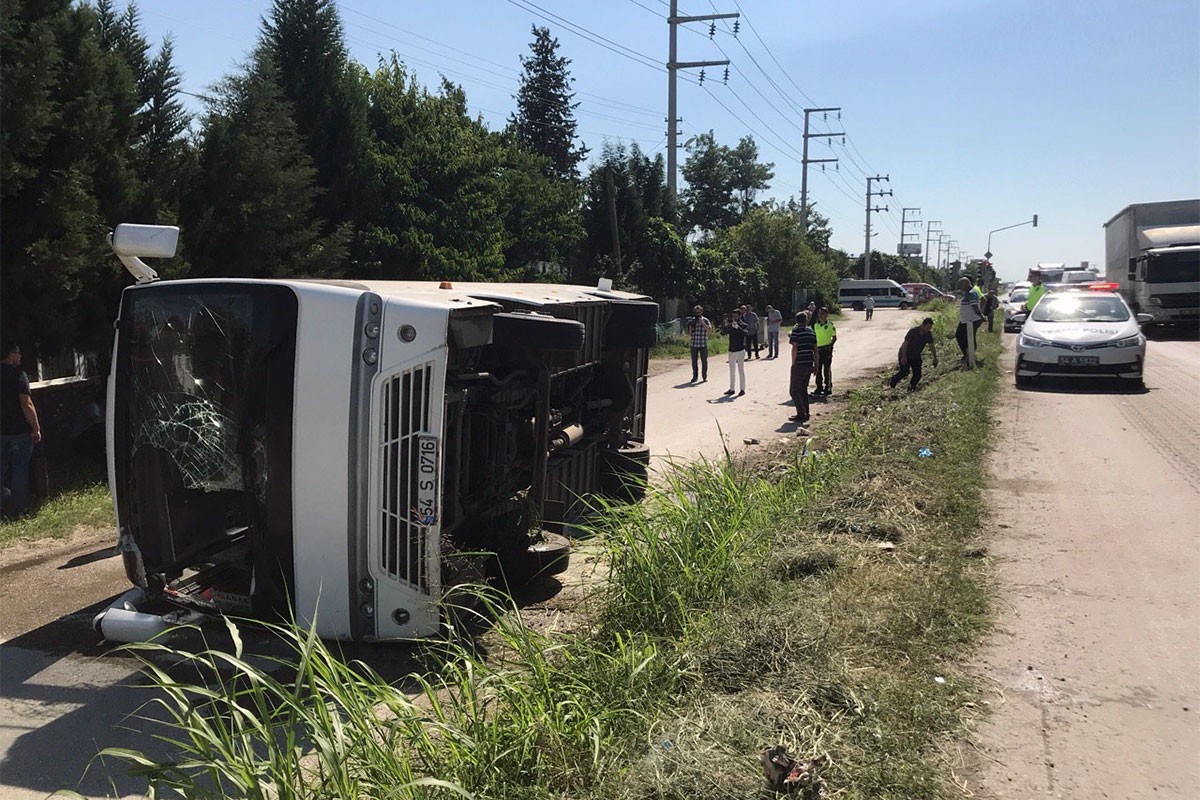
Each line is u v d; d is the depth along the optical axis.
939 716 3.85
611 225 29.45
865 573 5.53
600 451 8.74
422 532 4.91
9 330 9.10
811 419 13.98
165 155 10.91
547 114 56.56
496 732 3.38
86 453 10.25
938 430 10.35
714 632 4.50
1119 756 3.62
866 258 72.88
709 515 5.95
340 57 16.47
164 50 11.21
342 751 3.04
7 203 9.03
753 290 39.38
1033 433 10.95
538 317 5.79
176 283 5.21
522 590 6.20
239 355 5.02
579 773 3.38
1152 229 26.67
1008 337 27.20
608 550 5.49
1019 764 3.55
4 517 8.12
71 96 9.66
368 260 16.95
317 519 4.91
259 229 11.66
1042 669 4.39
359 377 4.83
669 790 3.24
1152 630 4.86
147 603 5.38
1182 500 7.64
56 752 4.07
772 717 3.72
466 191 19.30
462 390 5.62
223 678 4.86
